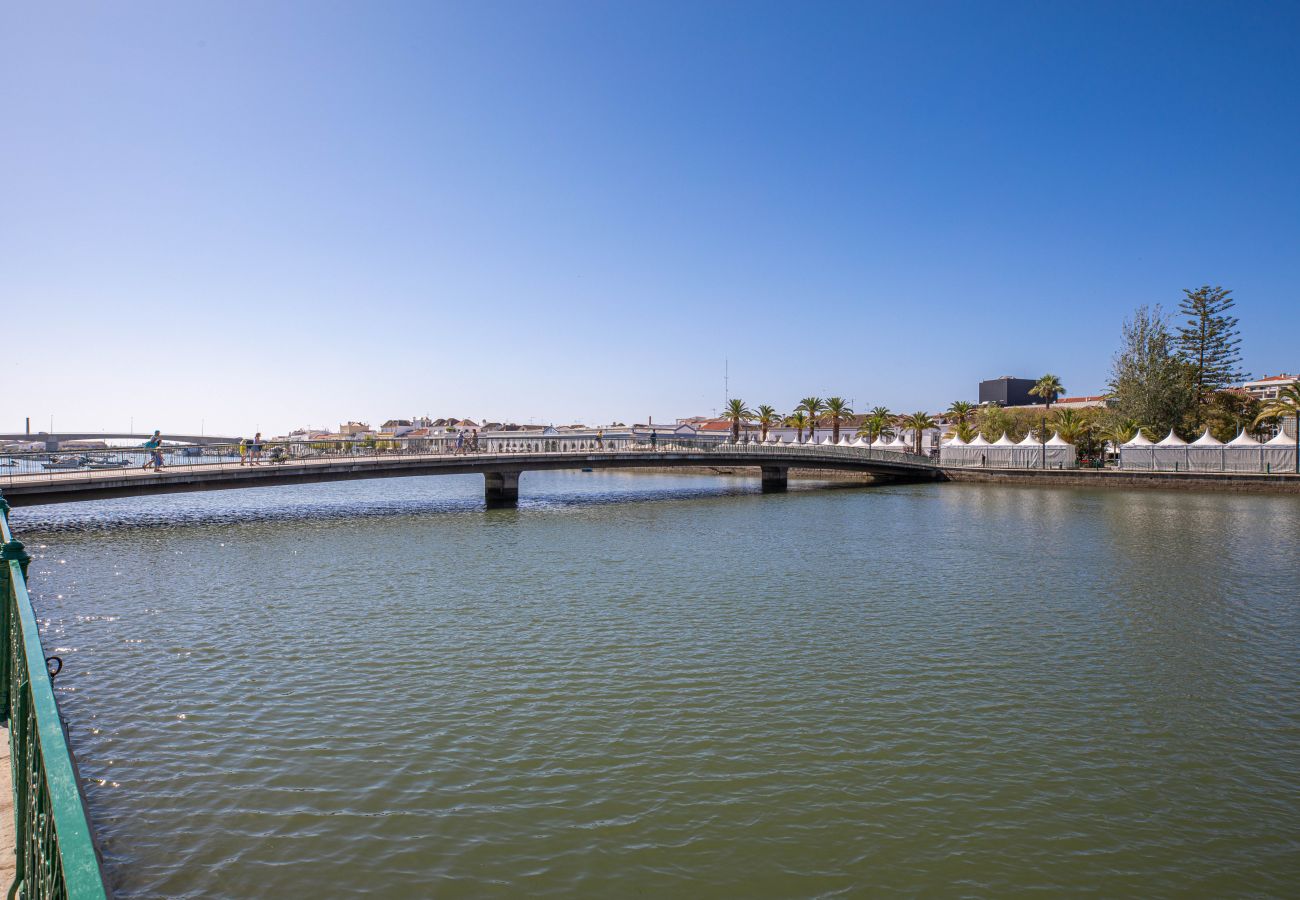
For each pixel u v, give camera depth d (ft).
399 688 48.91
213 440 372.17
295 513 160.97
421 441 192.85
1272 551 104.47
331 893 28.32
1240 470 222.28
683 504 185.47
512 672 51.98
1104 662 54.39
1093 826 33.24
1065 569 91.09
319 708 45.60
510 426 553.64
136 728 42.47
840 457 242.99
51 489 118.01
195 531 129.29
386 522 144.36
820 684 49.80
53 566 93.20
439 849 31.24
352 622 65.10
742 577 85.92
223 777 36.91
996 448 276.41
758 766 38.52
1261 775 37.70
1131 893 28.73
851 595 76.07
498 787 36.29
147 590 78.79
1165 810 34.53
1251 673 52.11
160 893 28.17
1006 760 39.24
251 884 28.78
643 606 71.05
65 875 6.63
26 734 14.33
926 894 28.68
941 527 135.23
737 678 50.85
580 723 43.60
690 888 28.96
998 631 62.28
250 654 55.88
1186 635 61.26
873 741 41.37
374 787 36.14
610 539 119.55
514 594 76.54
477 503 189.78
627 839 32.12
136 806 34.14
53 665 29.53
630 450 199.31
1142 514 155.53
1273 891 28.84
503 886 28.96
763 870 30.04
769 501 193.77
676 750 40.22
